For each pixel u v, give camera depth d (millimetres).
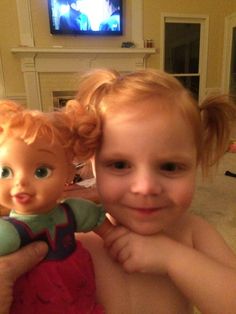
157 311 440
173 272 390
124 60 4324
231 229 1697
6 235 321
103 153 370
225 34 4617
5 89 4133
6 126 310
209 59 4688
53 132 322
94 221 385
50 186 322
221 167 2744
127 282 434
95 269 425
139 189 350
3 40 3953
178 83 425
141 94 378
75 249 369
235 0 4492
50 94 4219
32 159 312
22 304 338
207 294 379
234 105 471
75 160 369
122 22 4203
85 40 4203
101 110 379
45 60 4094
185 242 466
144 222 377
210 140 463
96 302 399
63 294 341
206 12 4457
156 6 4270
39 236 342
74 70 4199
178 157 367
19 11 3893
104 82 421
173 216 383
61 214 362
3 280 317
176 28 4492
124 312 427
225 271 390
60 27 4000
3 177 315
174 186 367
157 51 4430
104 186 375
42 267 341
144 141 352
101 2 4023
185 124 379
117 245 408
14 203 321
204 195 2170
